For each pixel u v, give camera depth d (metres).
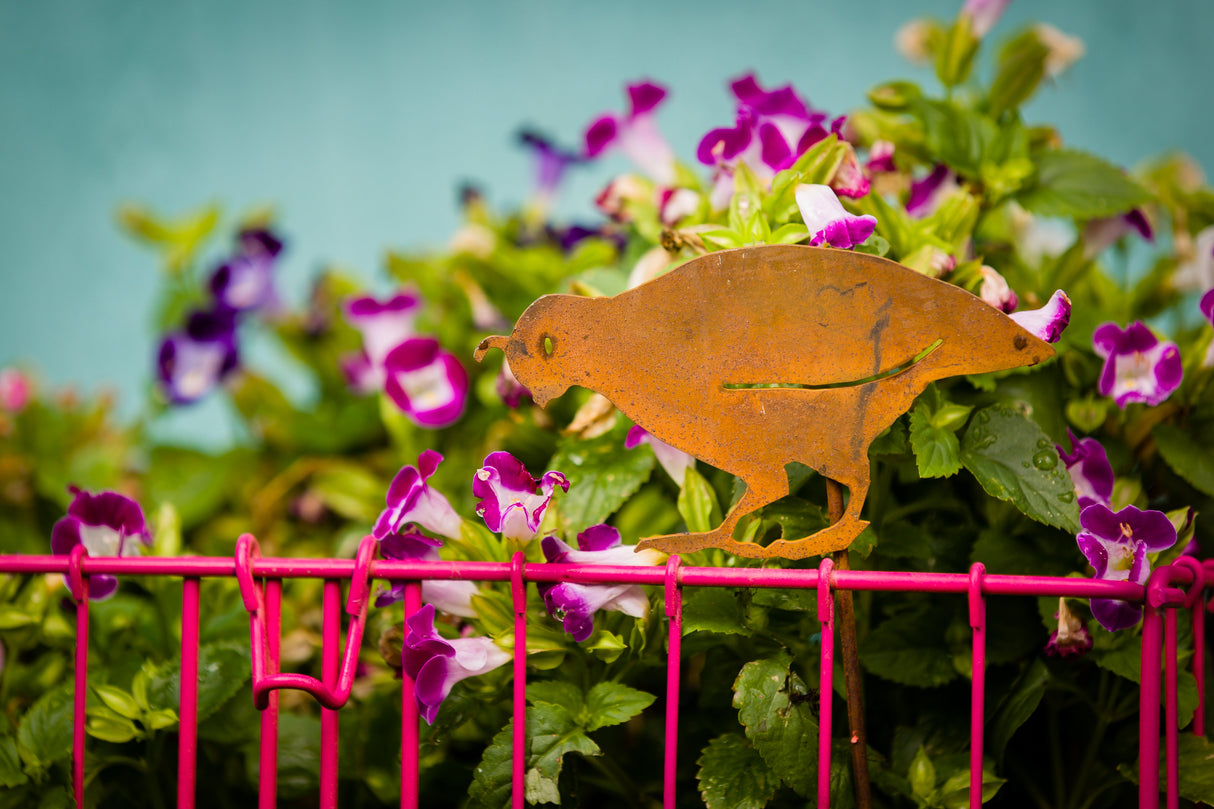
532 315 0.91
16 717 1.02
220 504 1.28
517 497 0.93
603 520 0.98
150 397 1.34
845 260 0.90
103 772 1.01
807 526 0.95
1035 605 0.99
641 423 0.91
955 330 0.90
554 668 0.96
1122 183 1.03
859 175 0.96
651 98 1.09
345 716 1.03
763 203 0.97
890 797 0.97
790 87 1.02
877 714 1.01
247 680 1.00
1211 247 1.04
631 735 1.05
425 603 0.95
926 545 0.99
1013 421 0.95
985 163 1.03
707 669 0.98
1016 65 1.04
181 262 1.35
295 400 1.38
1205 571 0.91
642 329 0.91
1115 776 0.98
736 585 0.91
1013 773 1.01
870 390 0.90
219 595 1.06
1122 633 0.96
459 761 1.04
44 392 1.50
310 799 1.05
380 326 1.16
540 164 1.31
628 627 0.96
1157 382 0.97
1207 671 1.00
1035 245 1.28
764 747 0.92
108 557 0.93
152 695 0.98
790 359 0.90
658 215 1.05
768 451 0.91
